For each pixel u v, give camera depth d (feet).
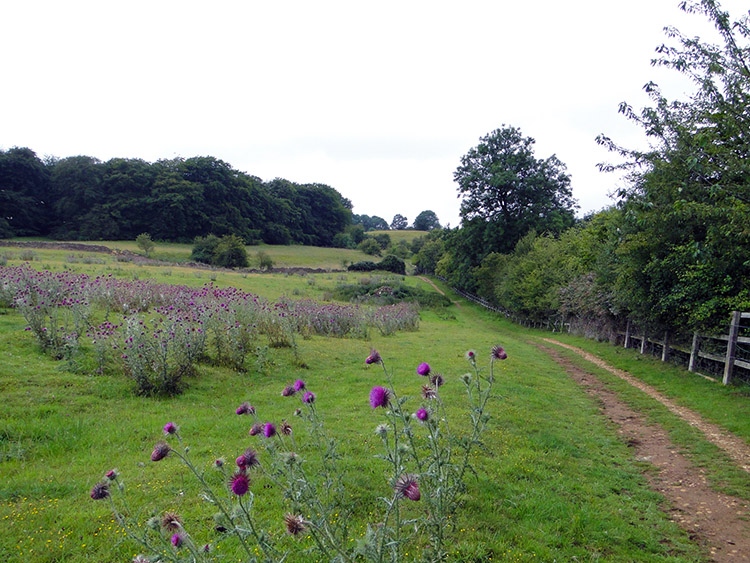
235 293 53.52
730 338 32.53
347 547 10.96
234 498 14.21
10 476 16.40
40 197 252.42
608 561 12.80
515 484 17.08
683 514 16.25
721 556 13.55
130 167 274.16
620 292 48.39
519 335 86.79
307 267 224.12
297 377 34.47
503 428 23.48
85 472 17.02
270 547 7.78
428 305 128.77
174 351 29.94
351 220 454.40
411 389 30.81
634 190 36.58
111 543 12.20
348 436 20.98
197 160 311.06
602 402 32.94
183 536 7.32
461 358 44.91
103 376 27.76
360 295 118.83
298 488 9.42
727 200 25.89
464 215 147.33
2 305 41.24
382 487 15.71
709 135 26.35
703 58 27.27
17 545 12.10
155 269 106.83
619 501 16.97
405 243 386.11
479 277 132.36
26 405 22.44
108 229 249.14
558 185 142.61
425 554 9.84
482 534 13.35
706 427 25.96
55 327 31.37
